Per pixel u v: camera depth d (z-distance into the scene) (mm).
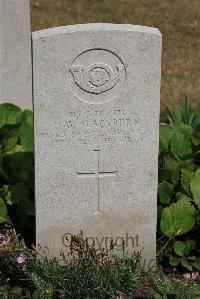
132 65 2893
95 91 2906
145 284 3014
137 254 2975
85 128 2949
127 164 3002
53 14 6496
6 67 4055
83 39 2846
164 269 3121
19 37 4016
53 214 3027
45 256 2979
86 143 2967
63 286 2883
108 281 2883
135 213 3061
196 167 3484
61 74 2875
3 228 3295
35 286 2854
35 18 6367
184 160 3434
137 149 2990
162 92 4883
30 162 3424
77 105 2916
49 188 2994
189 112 3932
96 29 2844
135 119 2955
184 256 3123
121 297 2857
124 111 2943
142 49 2877
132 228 3080
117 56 2879
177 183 3303
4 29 3982
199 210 3209
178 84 5047
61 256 3049
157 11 6723
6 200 3297
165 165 3363
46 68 2861
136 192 3037
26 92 4129
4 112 3703
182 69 5430
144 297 2936
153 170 3018
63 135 2943
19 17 3982
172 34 6234
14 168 3424
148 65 2896
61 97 2900
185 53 5824
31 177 3336
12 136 3590
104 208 3045
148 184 3033
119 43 2865
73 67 2873
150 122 2963
